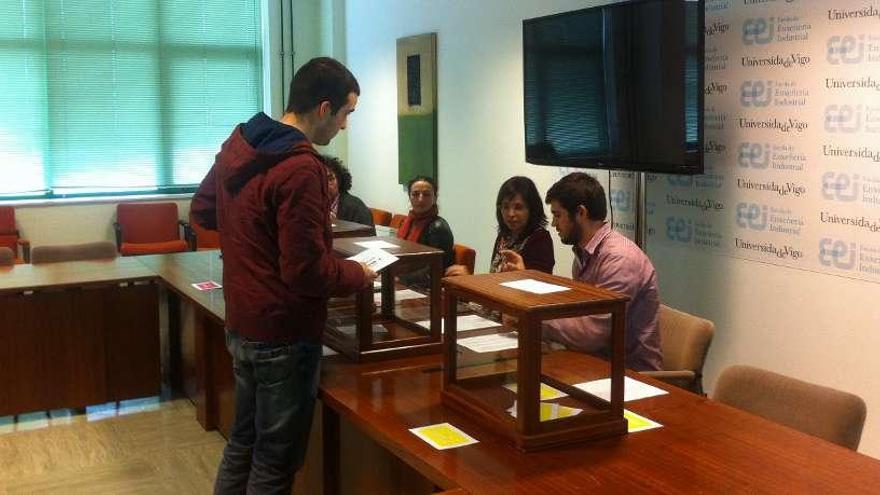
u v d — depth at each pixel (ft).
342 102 7.50
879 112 10.04
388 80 22.20
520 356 6.05
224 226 7.39
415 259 8.36
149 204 23.25
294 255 6.74
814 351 11.13
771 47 11.33
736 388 7.66
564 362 8.14
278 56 25.25
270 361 7.18
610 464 5.85
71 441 12.44
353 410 6.98
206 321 12.50
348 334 8.49
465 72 18.65
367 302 8.19
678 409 6.95
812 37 10.77
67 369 13.26
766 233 11.64
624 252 9.32
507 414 6.40
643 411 6.90
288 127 7.06
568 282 6.85
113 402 13.70
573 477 5.65
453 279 6.98
